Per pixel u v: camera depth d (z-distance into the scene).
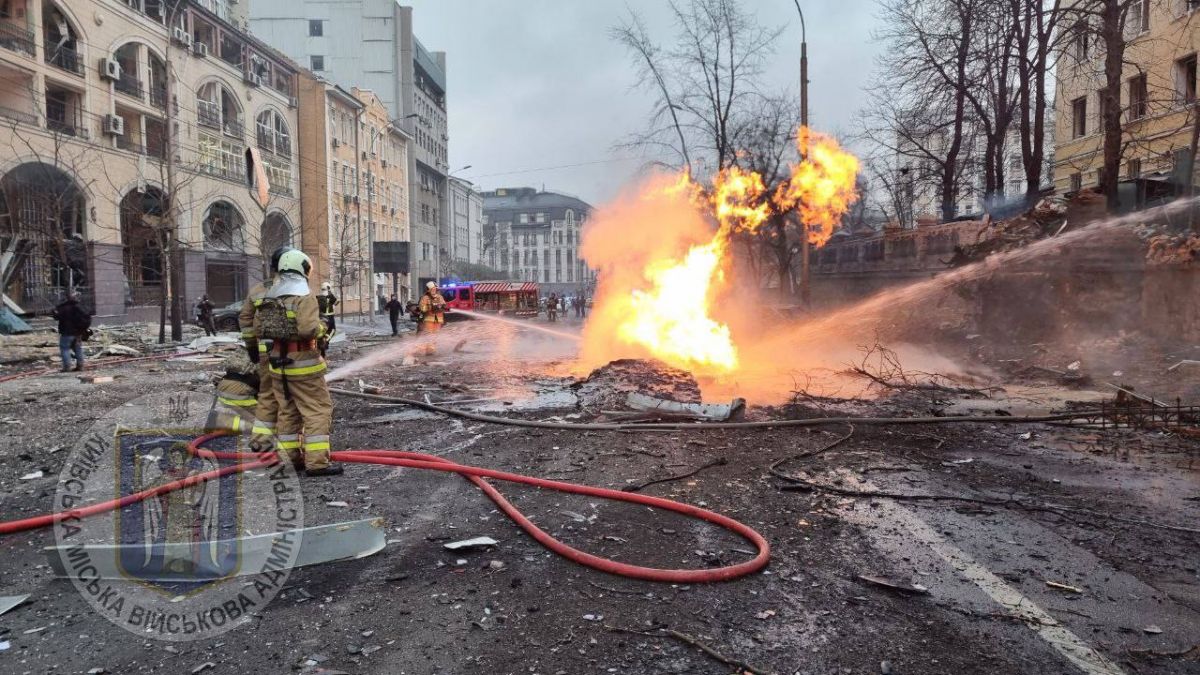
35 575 3.47
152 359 16.66
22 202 23.58
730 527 4.21
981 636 2.94
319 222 46.31
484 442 6.71
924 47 21.91
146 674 2.61
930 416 7.91
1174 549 3.93
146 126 31.14
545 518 4.40
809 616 3.11
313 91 45.94
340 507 4.59
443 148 83.56
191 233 33.03
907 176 34.78
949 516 4.50
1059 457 6.07
